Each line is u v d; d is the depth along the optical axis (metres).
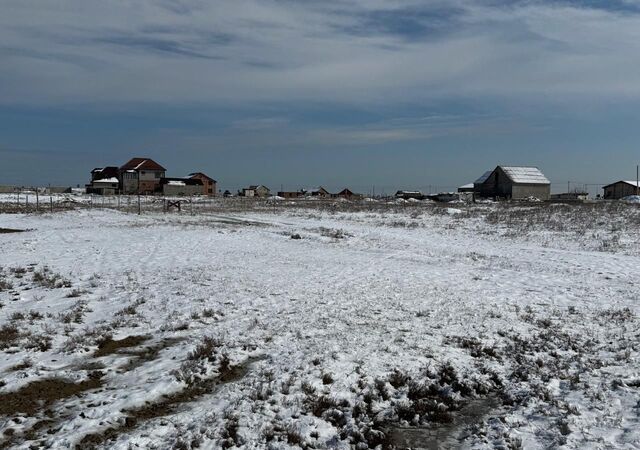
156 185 117.69
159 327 10.46
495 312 11.95
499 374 8.21
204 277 15.77
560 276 17.17
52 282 14.59
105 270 17.00
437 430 6.57
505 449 5.90
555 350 9.24
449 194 93.88
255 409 6.79
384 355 8.82
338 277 16.36
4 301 12.53
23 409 6.85
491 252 23.67
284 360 8.55
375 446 6.15
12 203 61.50
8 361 8.52
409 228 35.75
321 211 55.97
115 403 6.98
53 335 9.81
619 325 10.87
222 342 9.42
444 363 8.57
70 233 29.55
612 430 6.16
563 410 6.77
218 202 78.31
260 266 18.34
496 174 99.38
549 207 49.03
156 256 20.53
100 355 8.95
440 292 14.19
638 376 7.83
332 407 7.01
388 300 13.05
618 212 38.66
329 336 9.83
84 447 5.87
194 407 6.97
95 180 123.12
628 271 18.19
